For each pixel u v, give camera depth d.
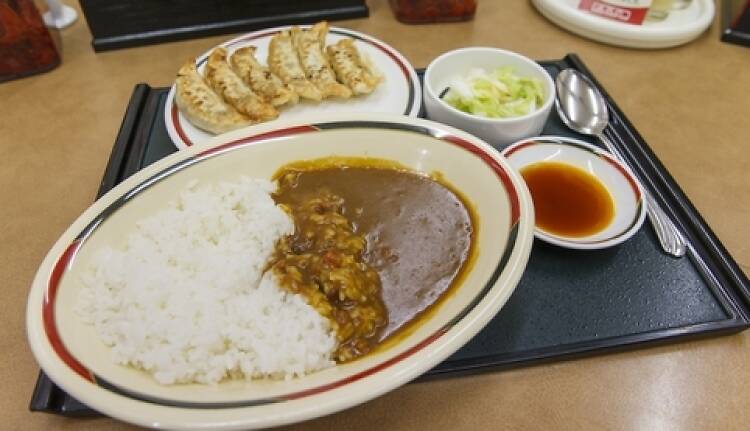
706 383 0.27
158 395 0.21
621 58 0.51
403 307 0.27
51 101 0.46
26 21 0.46
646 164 0.38
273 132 0.33
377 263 0.29
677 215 0.34
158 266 0.27
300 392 0.21
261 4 0.52
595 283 0.30
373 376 0.21
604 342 0.28
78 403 0.25
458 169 0.31
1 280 0.33
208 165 0.32
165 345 0.24
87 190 0.39
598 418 0.26
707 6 0.53
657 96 0.46
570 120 0.41
